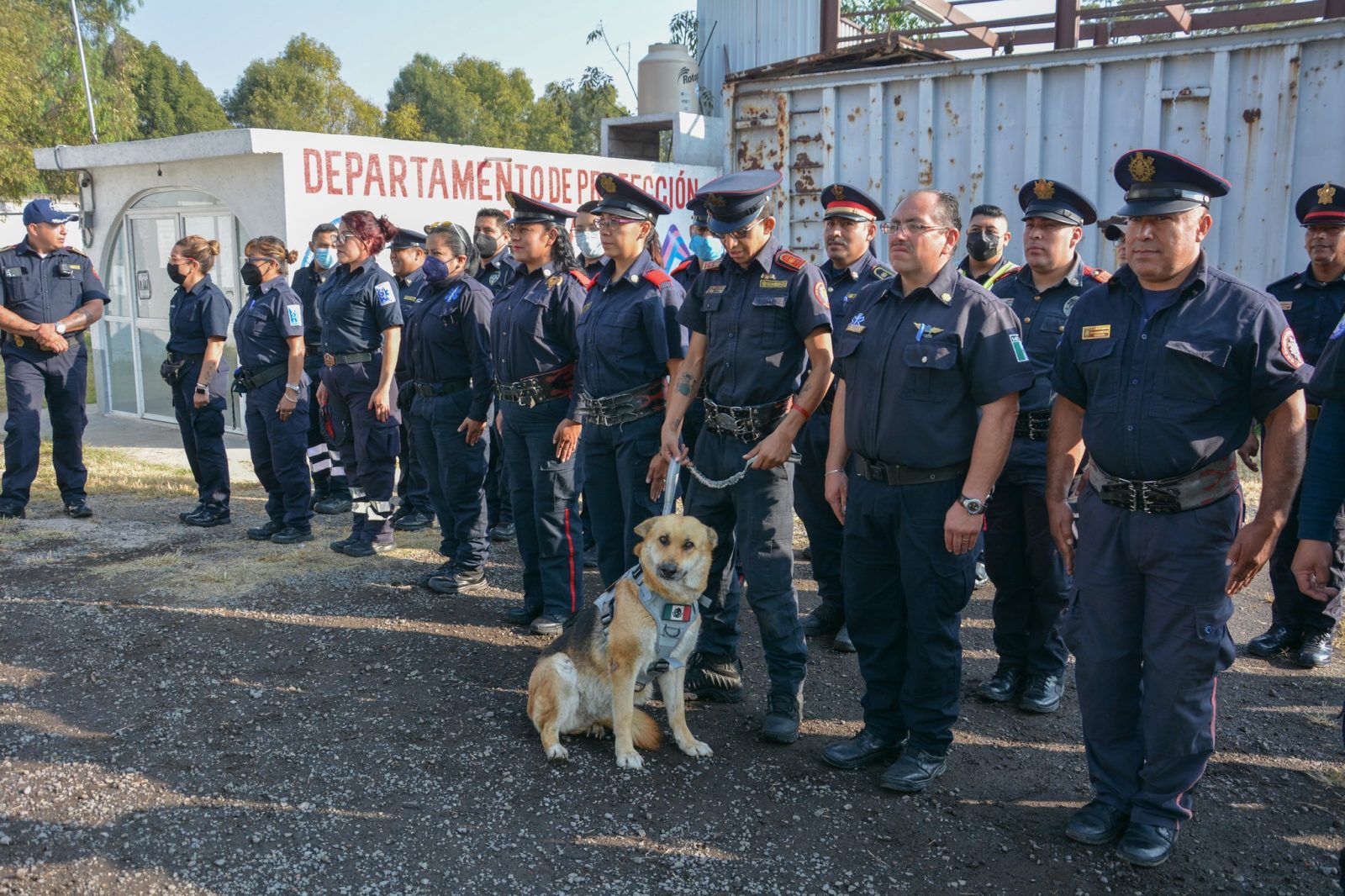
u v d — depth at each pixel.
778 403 3.67
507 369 4.65
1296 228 6.90
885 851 3.02
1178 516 2.83
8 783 3.30
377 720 3.84
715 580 4.00
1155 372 2.81
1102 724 3.08
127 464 8.61
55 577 5.46
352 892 2.76
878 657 3.50
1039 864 2.95
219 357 6.51
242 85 45.88
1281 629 4.64
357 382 5.79
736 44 13.01
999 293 4.32
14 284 6.51
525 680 4.28
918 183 8.28
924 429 3.16
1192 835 3.12
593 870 2.88
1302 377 2.71
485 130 50.28
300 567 5.72
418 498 6.81
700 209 4.80
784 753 3.67
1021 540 4.00
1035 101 7.69
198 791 3.27
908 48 8.69
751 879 2.85
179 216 9.68
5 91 18.05
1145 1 11.30
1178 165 2.72
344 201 8.61
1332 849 3.05
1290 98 6.79
